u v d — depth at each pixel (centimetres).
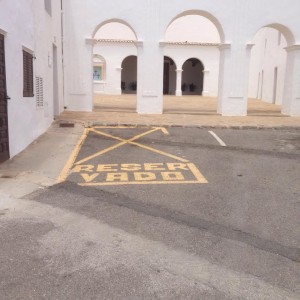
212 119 1434
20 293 325
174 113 1620
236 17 1540
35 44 960
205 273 361
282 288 340
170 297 322
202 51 3173
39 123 1020
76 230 454
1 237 432
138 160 816
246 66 1571
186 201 562
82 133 1095
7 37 738
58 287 334
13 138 792
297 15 1555
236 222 486
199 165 784
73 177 679
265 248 414
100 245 416
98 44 3031
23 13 841
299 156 887
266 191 619
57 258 385
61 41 1513
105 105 1931
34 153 838
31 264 373
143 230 456
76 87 1581
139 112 1572
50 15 1215
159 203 551
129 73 3547
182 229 461
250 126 1257
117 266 371
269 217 504
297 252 407
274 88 2366
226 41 1552
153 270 365
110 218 492
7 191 587
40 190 601
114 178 677
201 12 1548
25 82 872
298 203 562
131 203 550
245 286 341
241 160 836
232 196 589
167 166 770
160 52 1543
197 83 3662
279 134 1166
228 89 1579
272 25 1584
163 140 1038
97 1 1513
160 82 1562
